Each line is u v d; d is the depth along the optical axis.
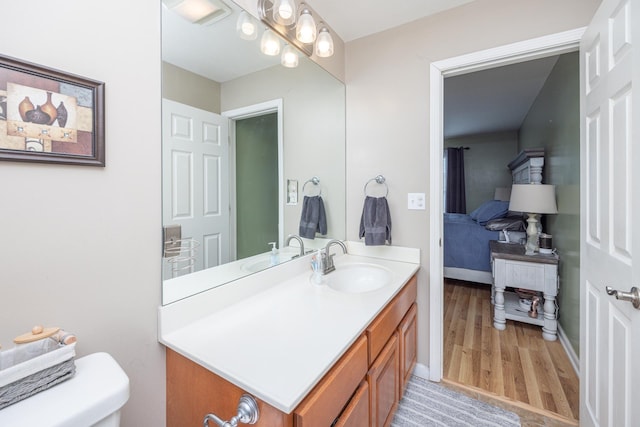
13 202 0.65
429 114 1.77
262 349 0.86
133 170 0.88
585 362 1.31
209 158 1.18
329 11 1.70
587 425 1.28
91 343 0.79
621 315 0.99
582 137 1.34
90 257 0.78
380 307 1.16
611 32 1.05
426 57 1.76
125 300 0.86
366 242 1.86
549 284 2.29
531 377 1.83
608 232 1.08
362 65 1.99
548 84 2.80
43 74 0.69
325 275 1.62
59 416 0.57
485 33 1.60
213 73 1.18
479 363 1.99
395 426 1.44
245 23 1.30
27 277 0.68
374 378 1.10
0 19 0.63
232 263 1.29
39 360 0.61
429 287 1.81
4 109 0.63
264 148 1.48
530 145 3.82
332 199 1.99
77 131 0.75
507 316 2.52
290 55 1.59
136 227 0.89
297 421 0.69
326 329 0.98
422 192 1.81
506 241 2.96
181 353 0.87
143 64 0.90
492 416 1.51
